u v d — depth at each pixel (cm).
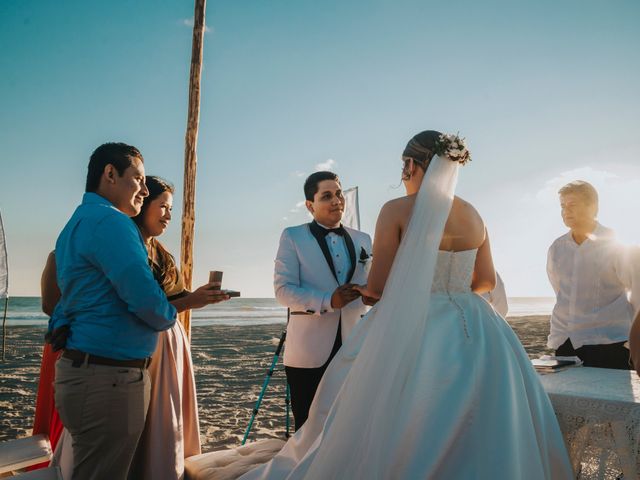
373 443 204
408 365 214
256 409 394
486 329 226
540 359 308
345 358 275
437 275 236
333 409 240
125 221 238
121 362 234
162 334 322
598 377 259
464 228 244
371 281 254
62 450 294
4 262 433
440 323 224
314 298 338
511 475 187
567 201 375
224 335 1941
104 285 233
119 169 256
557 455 206
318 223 386
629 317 360
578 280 373
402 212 248
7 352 1369
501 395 203
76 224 238
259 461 328
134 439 240
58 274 241
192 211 561
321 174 383
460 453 195
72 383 228
